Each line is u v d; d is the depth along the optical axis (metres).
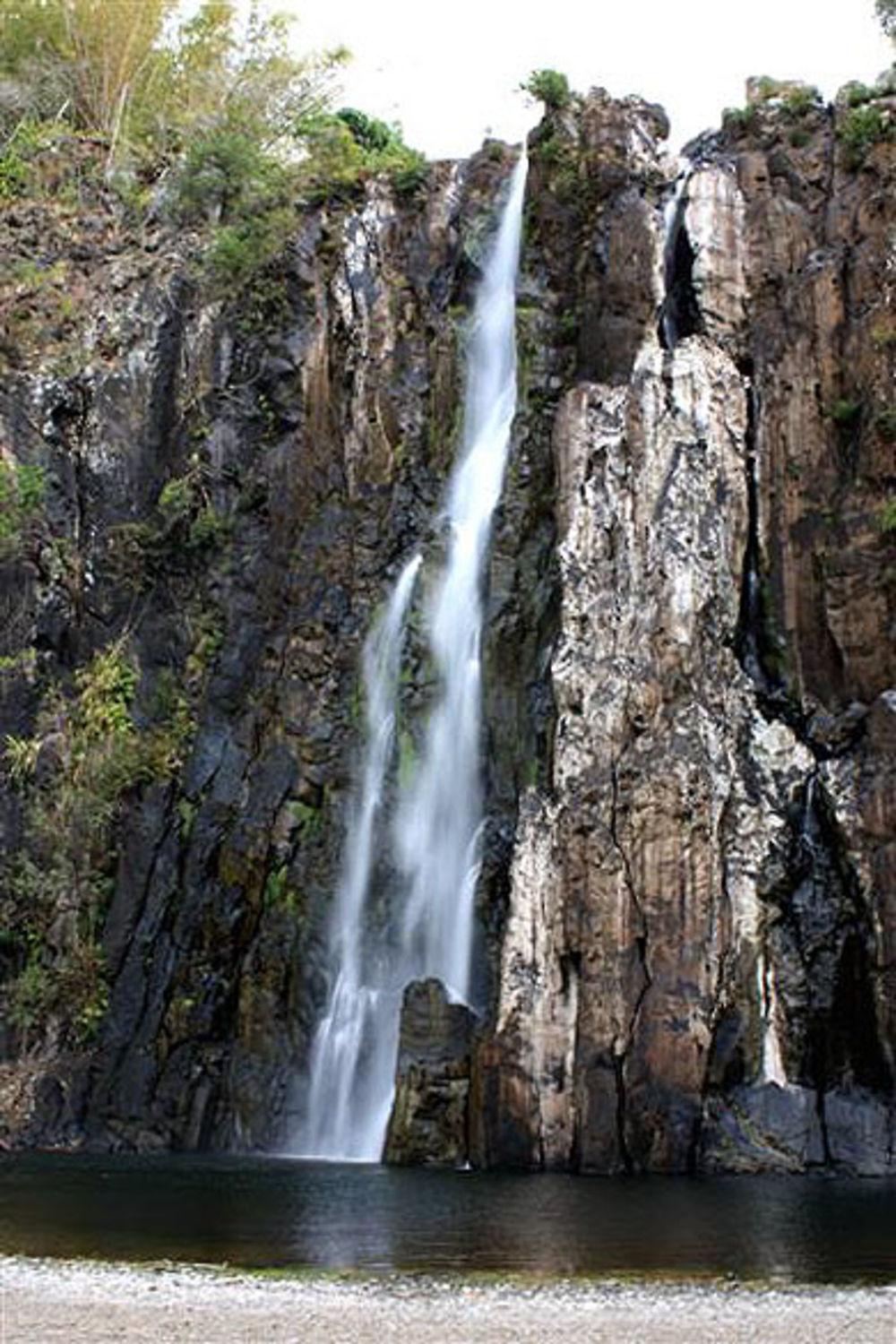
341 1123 41.12
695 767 36.09
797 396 41.88
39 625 52.31
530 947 35.75
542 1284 20.00
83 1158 39.97
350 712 46.66
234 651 49.91
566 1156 34.41
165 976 45.94
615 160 47.22
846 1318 18.06
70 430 55.44
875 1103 35.06
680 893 35.19
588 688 37.69
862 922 36.03
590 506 39.50
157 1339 16.98
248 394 53.91
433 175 53.72
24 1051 46.75
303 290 53.66
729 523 40.28
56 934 47.72
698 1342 16.91
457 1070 36.41
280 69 72.06
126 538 53.38
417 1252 22.67
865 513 40.03
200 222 60.31
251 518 52.19
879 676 39.16
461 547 46.19
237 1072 43.44
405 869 43.22
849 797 36.78
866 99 45.69
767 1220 25.77
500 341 49.28
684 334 44.84
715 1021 34.72
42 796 49.81
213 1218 26.39
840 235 43.75
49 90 72.81
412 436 50.06
